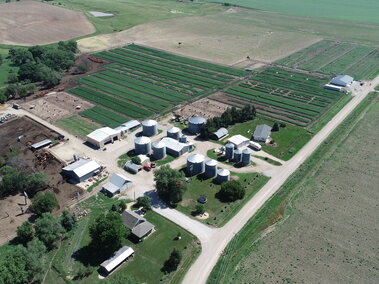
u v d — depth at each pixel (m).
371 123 170.88
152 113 182.38
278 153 148.50
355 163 141.12
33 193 126.69
